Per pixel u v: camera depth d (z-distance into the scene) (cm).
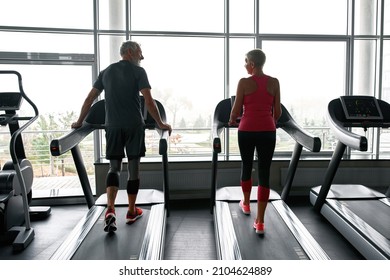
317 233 320
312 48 484
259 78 254
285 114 358
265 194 265
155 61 469
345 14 481
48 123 463
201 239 307
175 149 486
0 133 466
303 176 450
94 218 304
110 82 261
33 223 353
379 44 476
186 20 463
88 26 445
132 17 455
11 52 425
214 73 477
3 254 279
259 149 259
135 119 265
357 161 452
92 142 500
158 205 340
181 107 480
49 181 525
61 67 449
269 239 262
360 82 491
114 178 267
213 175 351
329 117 346
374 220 300
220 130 339
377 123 352
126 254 235
